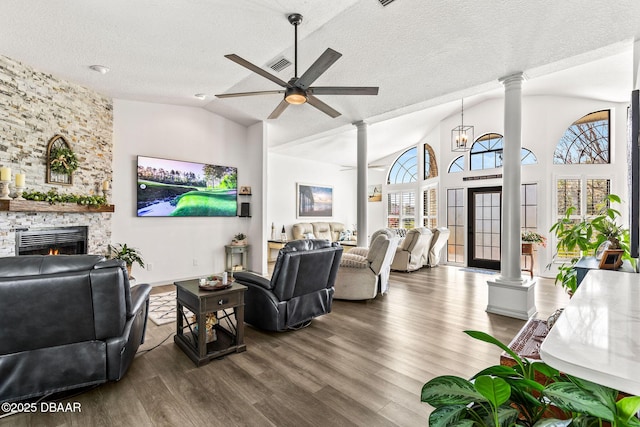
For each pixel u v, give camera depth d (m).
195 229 5.54
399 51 3.43
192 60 3.60
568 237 3.06
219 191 5.82
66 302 1.79
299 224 8.48
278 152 8.21
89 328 1.93
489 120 6.70
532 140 6.16
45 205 3.52
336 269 3.45
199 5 2.62
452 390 0.81
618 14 2.52
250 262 6.16
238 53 3.48
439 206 7.59
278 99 4.97
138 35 3.02
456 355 2.61
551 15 2.63
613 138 5.64
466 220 7.09
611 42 2.91
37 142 3.69
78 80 4.04
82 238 4.22
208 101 5.17
